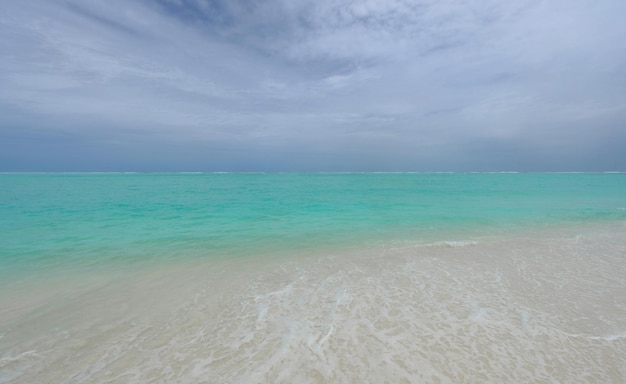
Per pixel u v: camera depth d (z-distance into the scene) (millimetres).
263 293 6789
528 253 9836
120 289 7008
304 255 9820
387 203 25219
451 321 5438
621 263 8727
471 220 16359
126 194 33500
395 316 5664
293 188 47125
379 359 4391
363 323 5422
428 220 16438
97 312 5879
